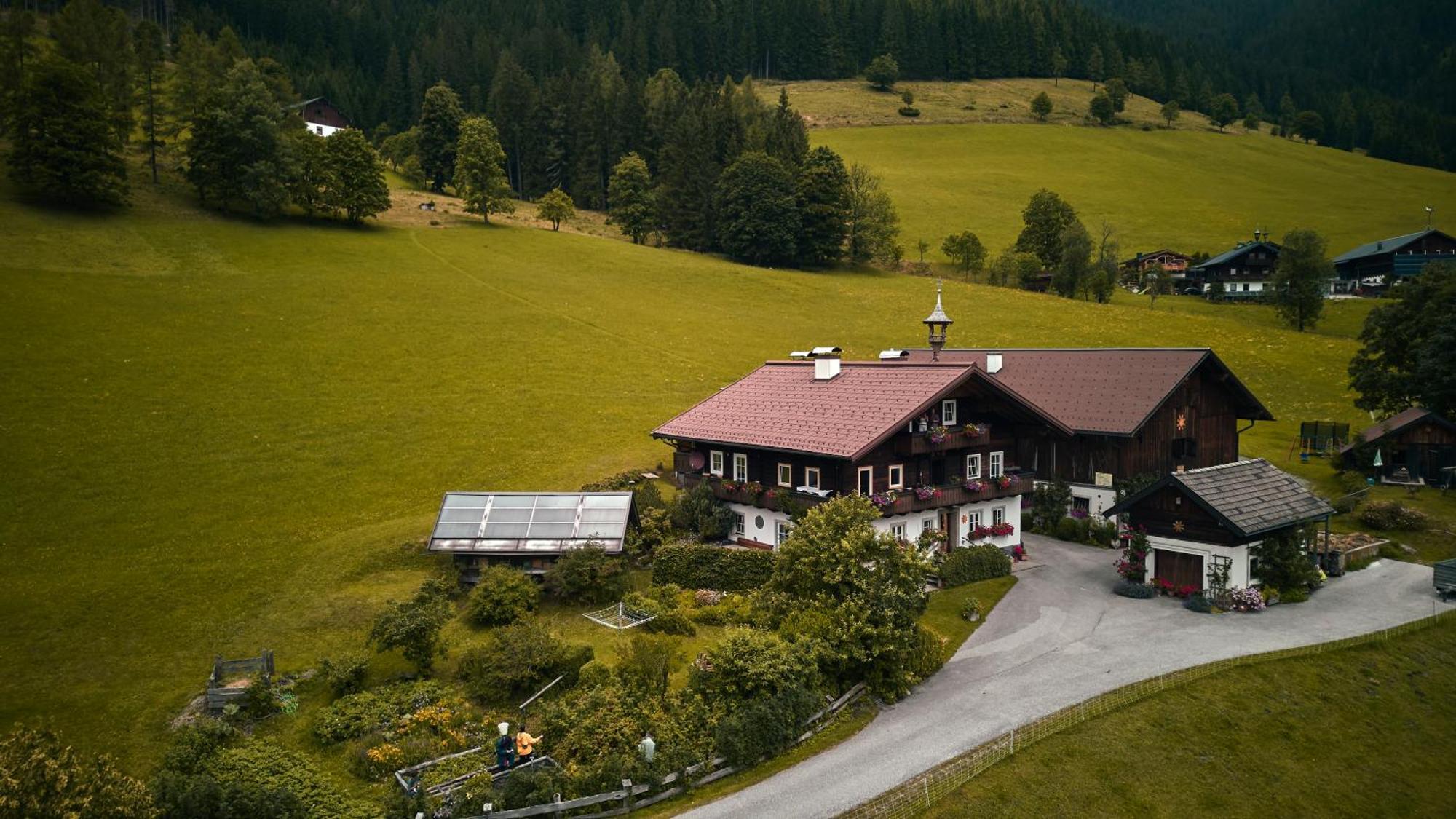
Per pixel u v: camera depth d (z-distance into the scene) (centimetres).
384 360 7144
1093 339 9162
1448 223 15275
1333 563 4216
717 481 4556
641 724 2680
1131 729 2855
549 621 3656
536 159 15800
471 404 6556
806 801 2425
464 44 19962
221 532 4625
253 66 10456
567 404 6712
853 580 3130
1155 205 16500
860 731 2828
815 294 10775
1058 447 5234
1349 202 17025
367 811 2441
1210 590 3825
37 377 5934
